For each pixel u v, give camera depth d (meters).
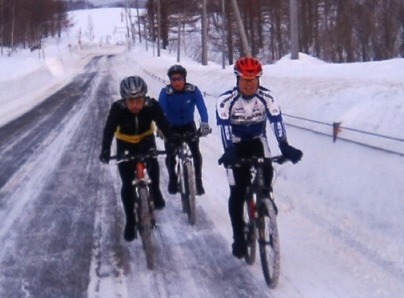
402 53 46.56
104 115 22.17
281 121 6.10
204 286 6.15
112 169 12.45
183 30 80.69
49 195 10.45
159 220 8.58
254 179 6.21
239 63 6.09
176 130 8.73
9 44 91.62
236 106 6.14
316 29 55.69
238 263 6.73
